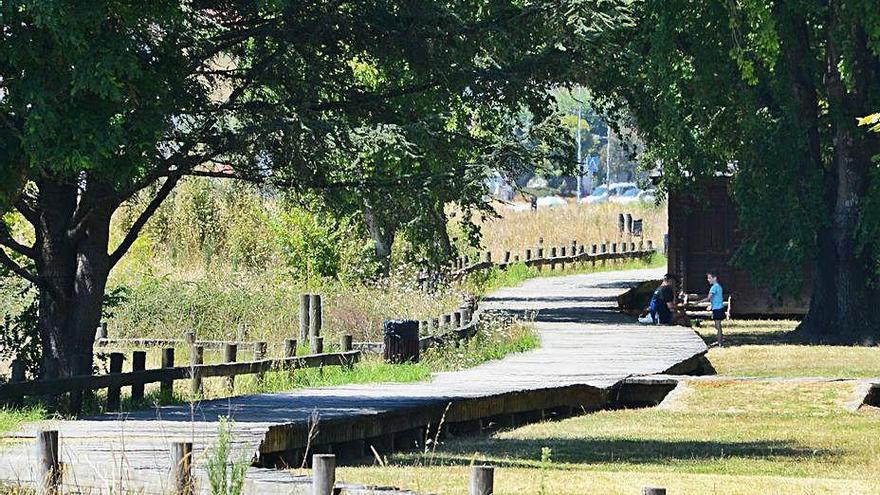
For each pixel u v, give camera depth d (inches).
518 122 3740.2
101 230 2657.5
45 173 2164.1
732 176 4360.2
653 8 3914.9
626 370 2947.8
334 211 2898.6
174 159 2615.7
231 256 5216.5
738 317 5044.3
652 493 906.7
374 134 2736.2
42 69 1988.2
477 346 3378.4
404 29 2861.7
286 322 3914.9
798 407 2571.4
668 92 3956.7
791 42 3986.2
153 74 2214.6
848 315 4089.6
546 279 6619.1
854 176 4050.2
